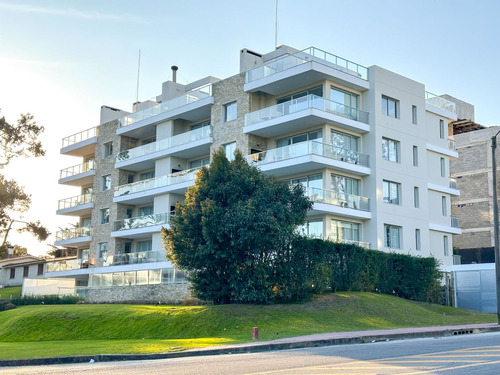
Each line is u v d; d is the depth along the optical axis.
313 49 42.22
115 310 34.19
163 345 21.58
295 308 30.44
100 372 14.41
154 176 56.00
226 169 32.50
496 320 33.50
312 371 12.86
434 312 34.62
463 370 12.04
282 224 31.12
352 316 30.28
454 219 52.19
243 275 31.47
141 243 55.03
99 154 59.69
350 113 43.44
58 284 56.53
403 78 47.28
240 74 45.94
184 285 42.84
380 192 43.88
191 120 52.12
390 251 40.69
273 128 43.34
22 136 49.09
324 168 41.72
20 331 33.78
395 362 13.86
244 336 24.86
